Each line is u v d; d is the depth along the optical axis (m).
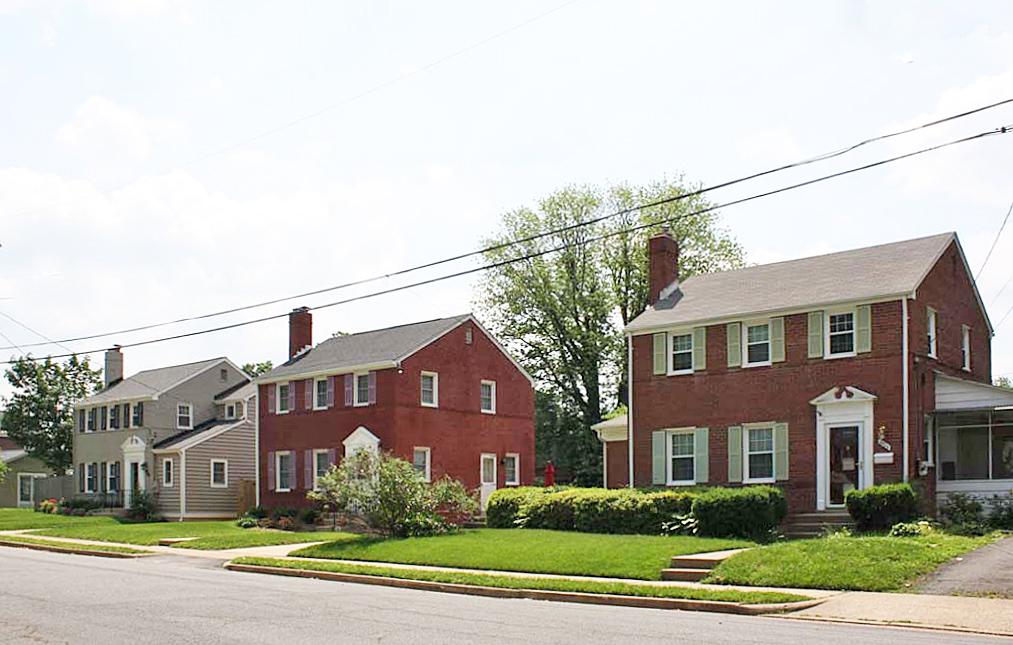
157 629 13.89
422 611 15.83
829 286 30.50
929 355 29.27
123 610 15.98
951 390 28.83
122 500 52.06
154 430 51.94
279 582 21.52
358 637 13.06
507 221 56.84
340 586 20.77
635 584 19.17
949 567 19.08
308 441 43.88
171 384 53.06
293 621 14.62
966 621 14.55
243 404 52.47
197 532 37.97
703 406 31.98
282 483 45.19
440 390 42.00
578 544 25.02
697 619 15.12
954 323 31.36
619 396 56.31
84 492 55.84
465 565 23.64
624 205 55.00
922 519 25.97
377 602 17.17
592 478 56.25
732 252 54.69
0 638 13.28
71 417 64.62
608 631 13.52
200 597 17.88
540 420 60.06
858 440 28.50
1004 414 28.12
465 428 42.84
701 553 22.27
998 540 22.75
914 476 27.44
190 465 49.38
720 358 31.75
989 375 34.31
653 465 32.94
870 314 28.66
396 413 40.00
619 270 55.41
